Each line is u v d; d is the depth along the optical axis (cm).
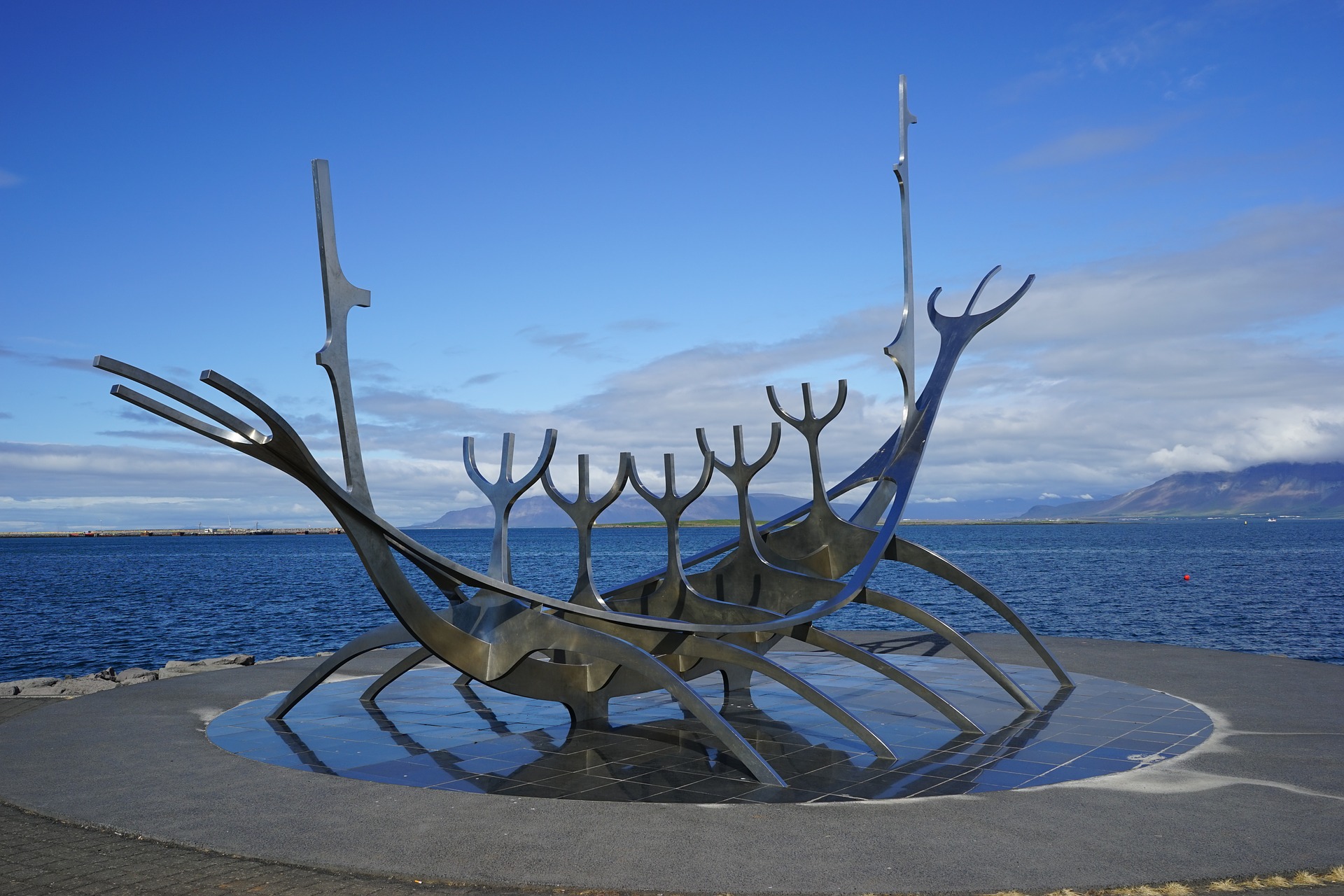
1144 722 1095
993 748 971
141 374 784
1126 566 7631
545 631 1010
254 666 1608
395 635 1080
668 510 1223
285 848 667
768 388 1355
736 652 1040
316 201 911
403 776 884
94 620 3825
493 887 599
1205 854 638
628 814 741
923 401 1352
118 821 730
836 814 739
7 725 1107
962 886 586
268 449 841
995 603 1311
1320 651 2728
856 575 1163
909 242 1399
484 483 1109
